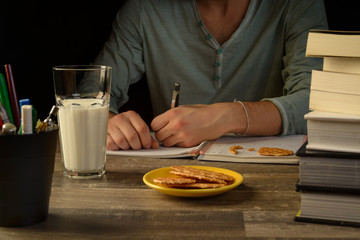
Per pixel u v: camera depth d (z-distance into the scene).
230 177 0.84
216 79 1.64
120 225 0.72
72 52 2.15
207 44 1.63
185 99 1.70
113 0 2.10
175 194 0.79
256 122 1.15
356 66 0.72
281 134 1.18
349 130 0.70
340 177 0.70
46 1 2.10
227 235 0.69
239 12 1.61
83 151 0.89
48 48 2.14
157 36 1.70
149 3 1.70
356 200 0.70
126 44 1.72
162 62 1.71
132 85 2.12
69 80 0.89
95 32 2.13
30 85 2.16
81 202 0.79
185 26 1.66
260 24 1.60
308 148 0.71
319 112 0.73
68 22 2.12
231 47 1.61
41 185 0.72
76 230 0.70
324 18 1.55
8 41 2.11
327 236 0.68
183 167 0.89
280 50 1.59
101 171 0.91
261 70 1.61
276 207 0.77
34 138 0.70
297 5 1.54
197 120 1.12
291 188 0.84
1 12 2.08
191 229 0.70
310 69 1.41
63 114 0.89
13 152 0.69
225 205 0.78
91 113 0.88
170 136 1.11
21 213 0.71
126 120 1.10
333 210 0.71
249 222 0.72
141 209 0.76
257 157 0.98
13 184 0.70
